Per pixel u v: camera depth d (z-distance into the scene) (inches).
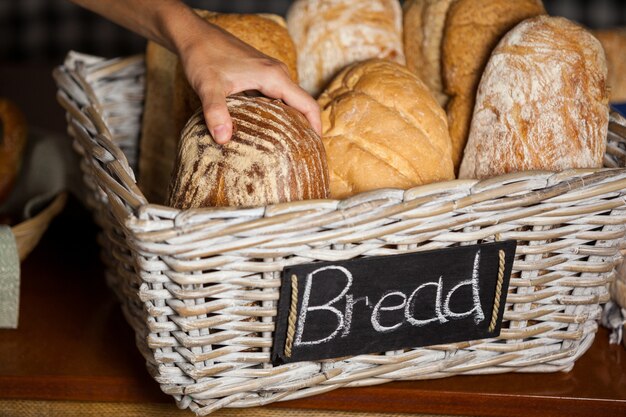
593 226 40.1
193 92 47.5
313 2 49.0
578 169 38.5
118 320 46.9
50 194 51.6
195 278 36.9
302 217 36.3
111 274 46.9
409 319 39.8
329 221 36.4
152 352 40.4
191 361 38.8
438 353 41.4
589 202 39.3
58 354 44.3
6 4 97.5
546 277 40.6
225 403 40.0
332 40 48.1
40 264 51.5
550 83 41.4
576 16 95.2
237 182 38.3
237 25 46.6
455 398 42.2
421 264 38.7
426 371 41.4
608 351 45.1
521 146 41.6
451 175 42.6
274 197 38.2
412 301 39.4
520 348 42.0
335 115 42.4
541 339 42.2
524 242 40.1
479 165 42.7
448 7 47.3
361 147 41.5
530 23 42.7
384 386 42.2
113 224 41.8
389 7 49.0
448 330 40.6
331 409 42.4
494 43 45.1
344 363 40.5
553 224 39.6
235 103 40.0
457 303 40.0
